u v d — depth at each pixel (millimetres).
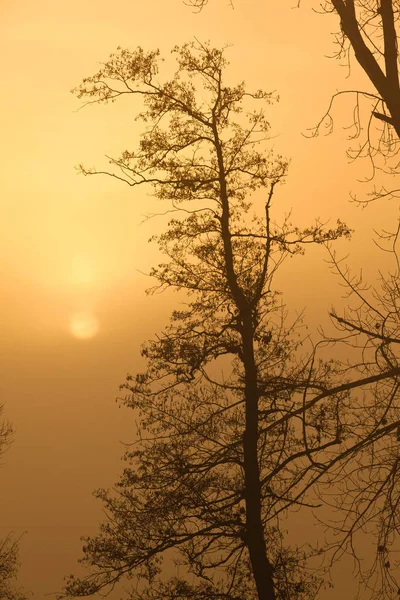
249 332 33969
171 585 34469
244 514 33281
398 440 20156
